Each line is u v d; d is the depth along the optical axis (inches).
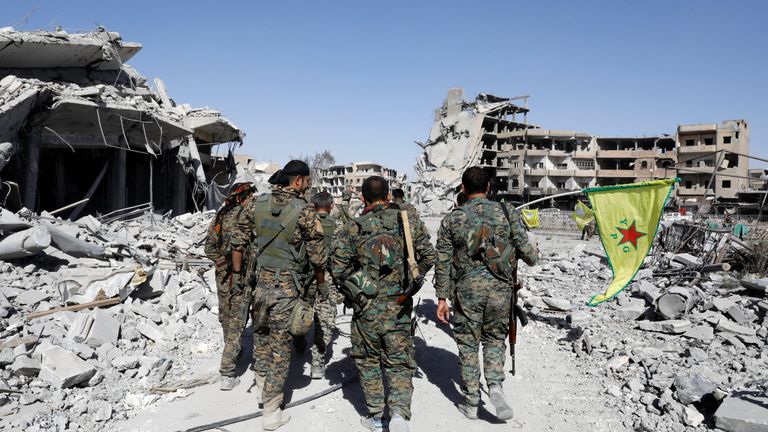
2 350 174.6
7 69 571.5
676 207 2343.8
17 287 239.3
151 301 262.1
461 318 154.9
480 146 2753.4
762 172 2605.8
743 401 152.6
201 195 964.6
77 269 271.3
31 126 529.7
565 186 2849.4
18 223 269.1
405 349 141.6
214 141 994.7
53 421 144.5
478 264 152.5
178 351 216.4
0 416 145.3
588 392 179.3
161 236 441.4
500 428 149.7
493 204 156.6
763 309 272.4
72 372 169.9
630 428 150.9
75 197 710.5
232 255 168.6
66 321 213.0
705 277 379.9
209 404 164.2
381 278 141.7
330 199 199.6
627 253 255.1
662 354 215.8
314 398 169.2
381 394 145.3
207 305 282.0
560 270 486.9
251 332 241.3
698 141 2669.8
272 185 158.9
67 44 565.9
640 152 2731.3
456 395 174.1
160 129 660.1
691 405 163.5
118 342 209.0
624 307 293.1
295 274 151.1
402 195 236.4
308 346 227.5
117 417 153.9
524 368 204.1
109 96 606.5
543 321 283.3
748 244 439.2
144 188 816.3
